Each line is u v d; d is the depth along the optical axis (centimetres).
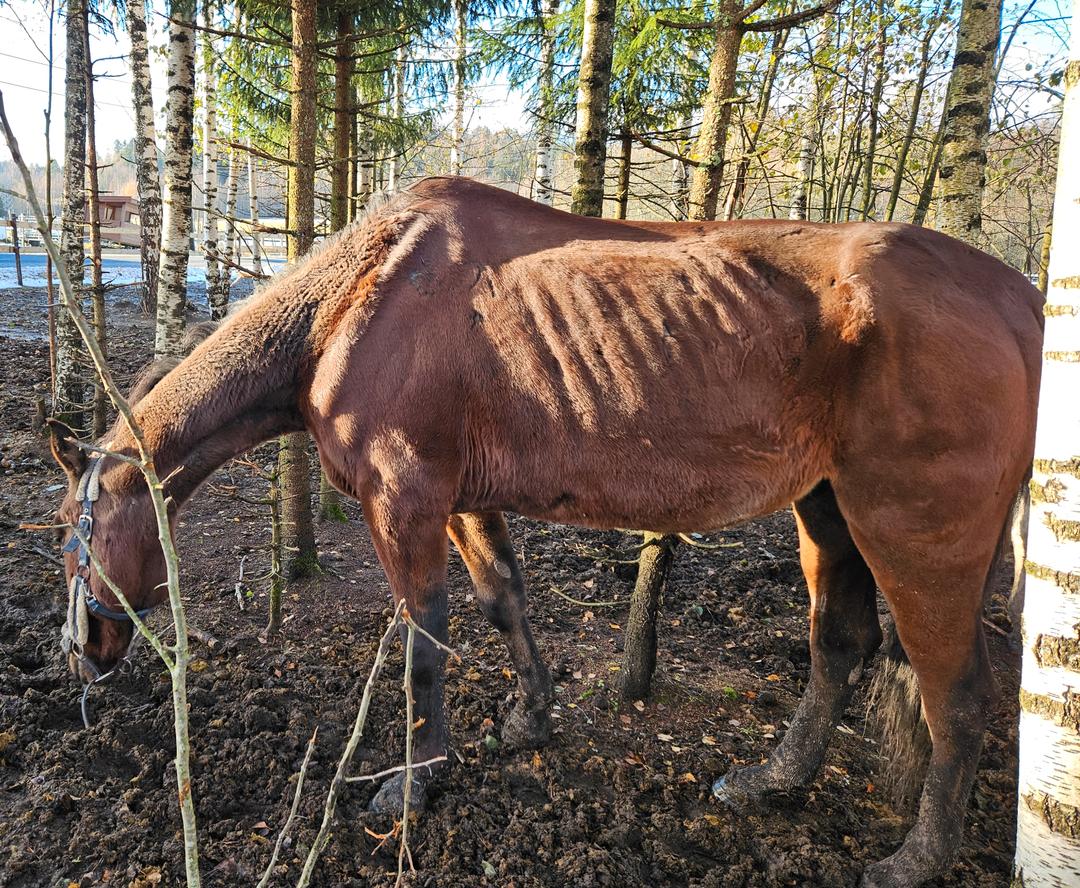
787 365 211
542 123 761
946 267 212
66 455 265
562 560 450
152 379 284
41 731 271
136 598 265
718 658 358
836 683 253
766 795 259
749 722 308
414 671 246
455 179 255
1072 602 132
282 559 404
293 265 267
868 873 225
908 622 213
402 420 231
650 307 221
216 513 489
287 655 330
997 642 383
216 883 212
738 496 222
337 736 277
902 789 257
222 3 526
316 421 249
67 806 237
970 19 398
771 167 725
